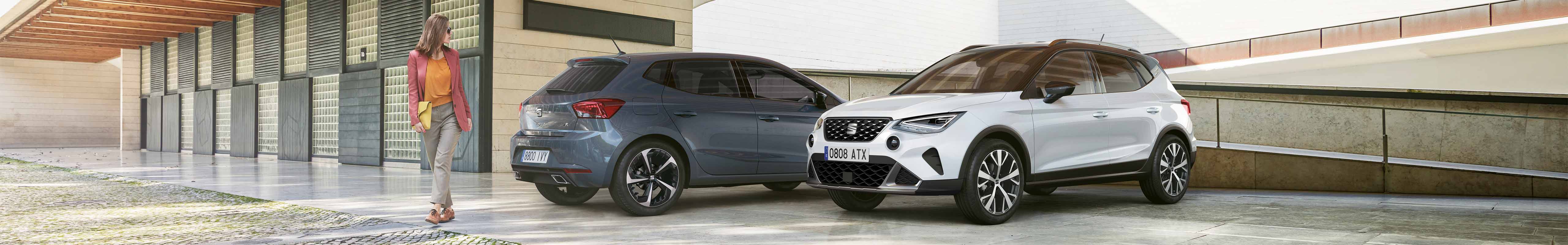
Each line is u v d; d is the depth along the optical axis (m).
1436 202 5.67
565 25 10.70
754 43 20.81
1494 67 19.69
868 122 4.55
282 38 14.07
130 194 6.42
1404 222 4.37
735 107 5.37
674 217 4.91
